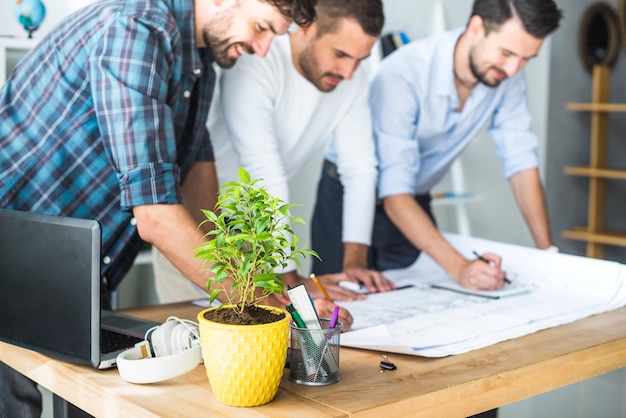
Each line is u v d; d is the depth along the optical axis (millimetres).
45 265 1321
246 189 1208
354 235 2400
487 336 1552
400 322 1660
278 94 2230
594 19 4926
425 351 1428
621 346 1571
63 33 1679
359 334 1513
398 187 2453
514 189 2830
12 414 1740
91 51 1586
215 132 2412
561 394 3035
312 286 1985
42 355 1410
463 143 2756
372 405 1167
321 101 2316
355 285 2014
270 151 2160
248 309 1214
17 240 1362
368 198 2408
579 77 5016
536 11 2303
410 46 2594
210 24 1732
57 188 1685
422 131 2604
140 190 1482
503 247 2324
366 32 2178
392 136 2494
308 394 1215
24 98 1739
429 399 1230
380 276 2096
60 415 1402
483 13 2412
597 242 4867
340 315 1616
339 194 2766
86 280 1264
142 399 1187
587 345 1516
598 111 4773
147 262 2863
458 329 1602
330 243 2809
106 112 1496
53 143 1672
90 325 1269
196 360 1273
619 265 2051
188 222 1515
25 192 1693
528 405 2910
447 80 2527
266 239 1169
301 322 1274
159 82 1522
